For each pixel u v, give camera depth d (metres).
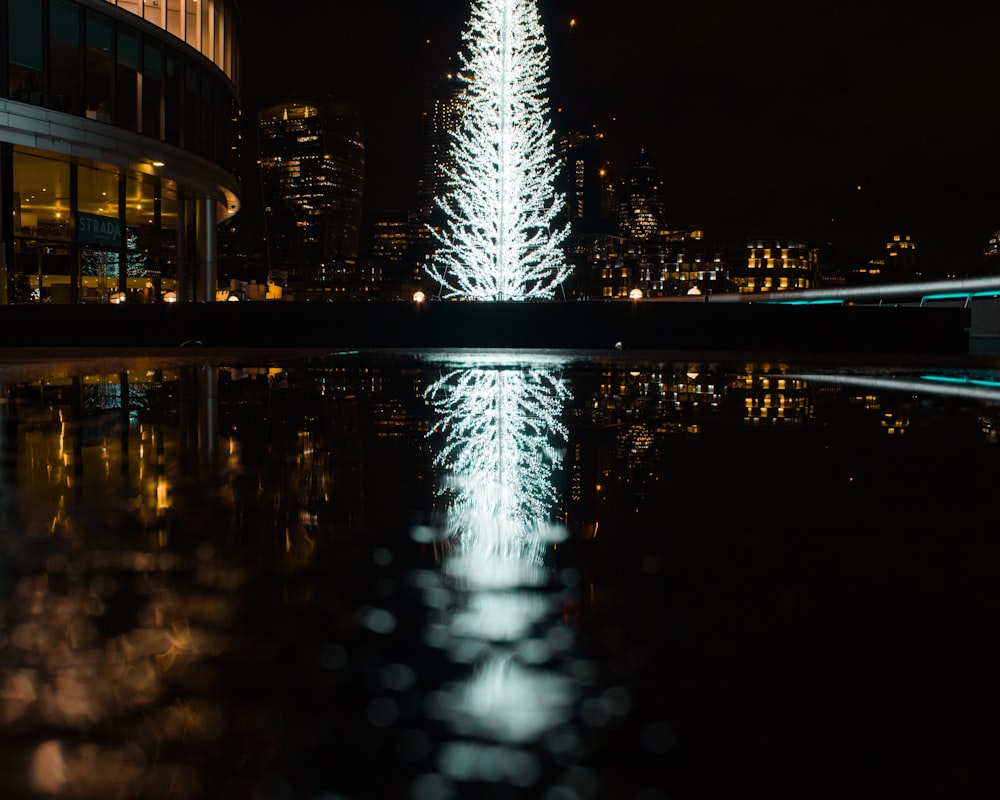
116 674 1.06
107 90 28.08
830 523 2.02
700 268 196.62
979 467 2.92
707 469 2.88
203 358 11.12
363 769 0.85
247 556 1.67
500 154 29.30
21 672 1.07
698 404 5.30
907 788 0.83
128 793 0.80
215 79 35.56
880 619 1.31
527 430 3.97
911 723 0.96
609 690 1.04
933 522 2.04
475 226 29.66
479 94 29.08
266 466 2.87
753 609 1.36
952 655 1.16
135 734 0.91
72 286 28.39
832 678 1.08
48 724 0.93
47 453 3.15
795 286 195.38
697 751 0.89
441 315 15.51
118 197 30.73
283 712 0.97
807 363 11.04
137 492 2.39
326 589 1.45
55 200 27.53
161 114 31.03
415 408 4.96
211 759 0.86
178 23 32.09
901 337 15.02
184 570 1.56
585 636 1.23
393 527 1.96
